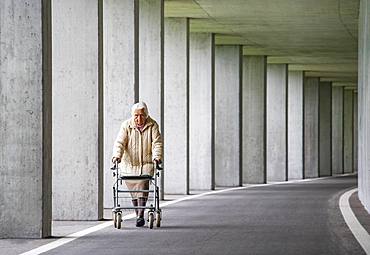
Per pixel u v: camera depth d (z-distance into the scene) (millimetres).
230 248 19516
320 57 66062
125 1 33500
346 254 18469
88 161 27875
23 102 22094
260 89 62969
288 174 76438
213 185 50531
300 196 43000
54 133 28047
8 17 22109
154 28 38750
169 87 44688
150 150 25219
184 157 44562
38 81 22078
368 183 31391
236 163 56375
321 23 47219
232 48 56438
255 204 36094
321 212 31297
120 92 33500
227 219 27859
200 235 22531
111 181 33719
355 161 110562
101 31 28312
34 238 21875
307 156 82875
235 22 46656
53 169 27953
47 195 22375
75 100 28031
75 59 28047
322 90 88812
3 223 22031
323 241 21094
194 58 50562
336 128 94562
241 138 56469
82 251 18875
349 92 101875
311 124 82875
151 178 24578
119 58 33500
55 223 26516
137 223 24969
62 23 28094
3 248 19500
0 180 22109
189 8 41750
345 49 60781
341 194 45156
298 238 21812
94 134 27906
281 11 42656
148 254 18359
